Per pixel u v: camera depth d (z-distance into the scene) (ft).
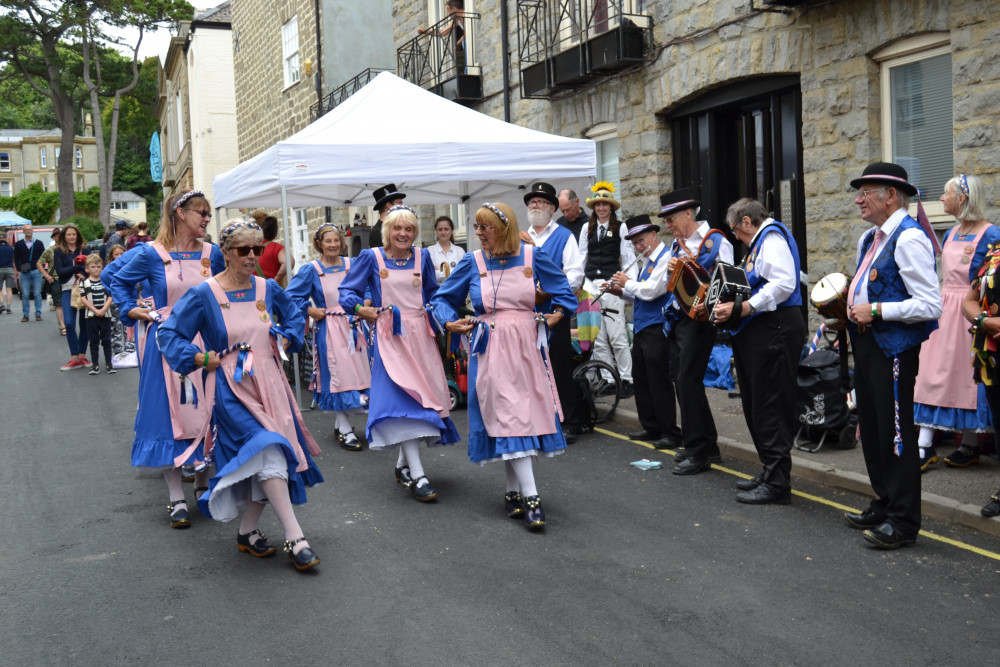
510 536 16.90
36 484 21.74
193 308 15.12
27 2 135.23
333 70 64.13
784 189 31.19
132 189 261.85
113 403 32.53
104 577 15.34
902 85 27.35
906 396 15.46
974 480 18.71
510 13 45.11
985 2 24.00
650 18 35.88
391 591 14.39
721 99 33.78
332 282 25.26
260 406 15.34
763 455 18.54
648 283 22.57
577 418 25.00
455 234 53.72
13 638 13.01
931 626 12.71
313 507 19.12
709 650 12.12
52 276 54.90
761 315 18.22
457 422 27.55
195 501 19.81
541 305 18.40
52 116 295.07
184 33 120.98
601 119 39.52
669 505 18.54
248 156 84.79
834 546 15.89
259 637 12.86
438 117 31.91
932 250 15.06
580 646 12.30
